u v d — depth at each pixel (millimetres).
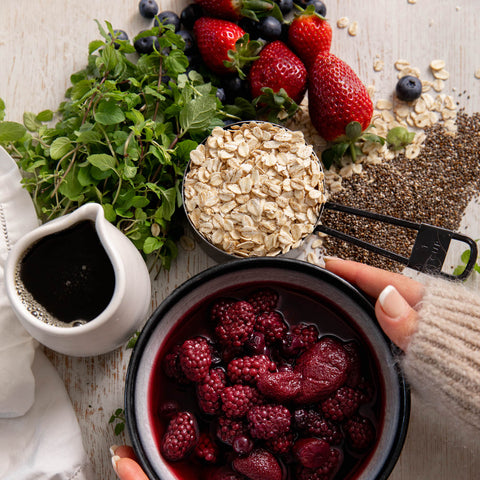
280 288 521
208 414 501
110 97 544
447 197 600
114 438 572
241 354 505
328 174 597
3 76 598
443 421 569
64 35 602
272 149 554
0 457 557
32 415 563
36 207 562
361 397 498
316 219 551
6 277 491
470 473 567
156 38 579
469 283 585
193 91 549
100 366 578
